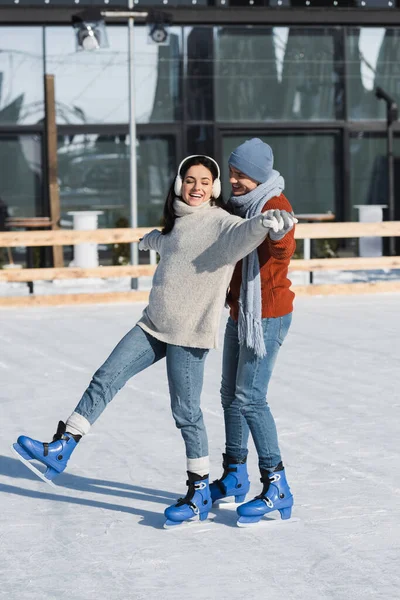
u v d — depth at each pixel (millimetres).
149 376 10273
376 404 8789
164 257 5523
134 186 17719
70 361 11219
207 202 5535
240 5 21656
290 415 8375
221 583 4777
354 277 20828
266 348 5531
